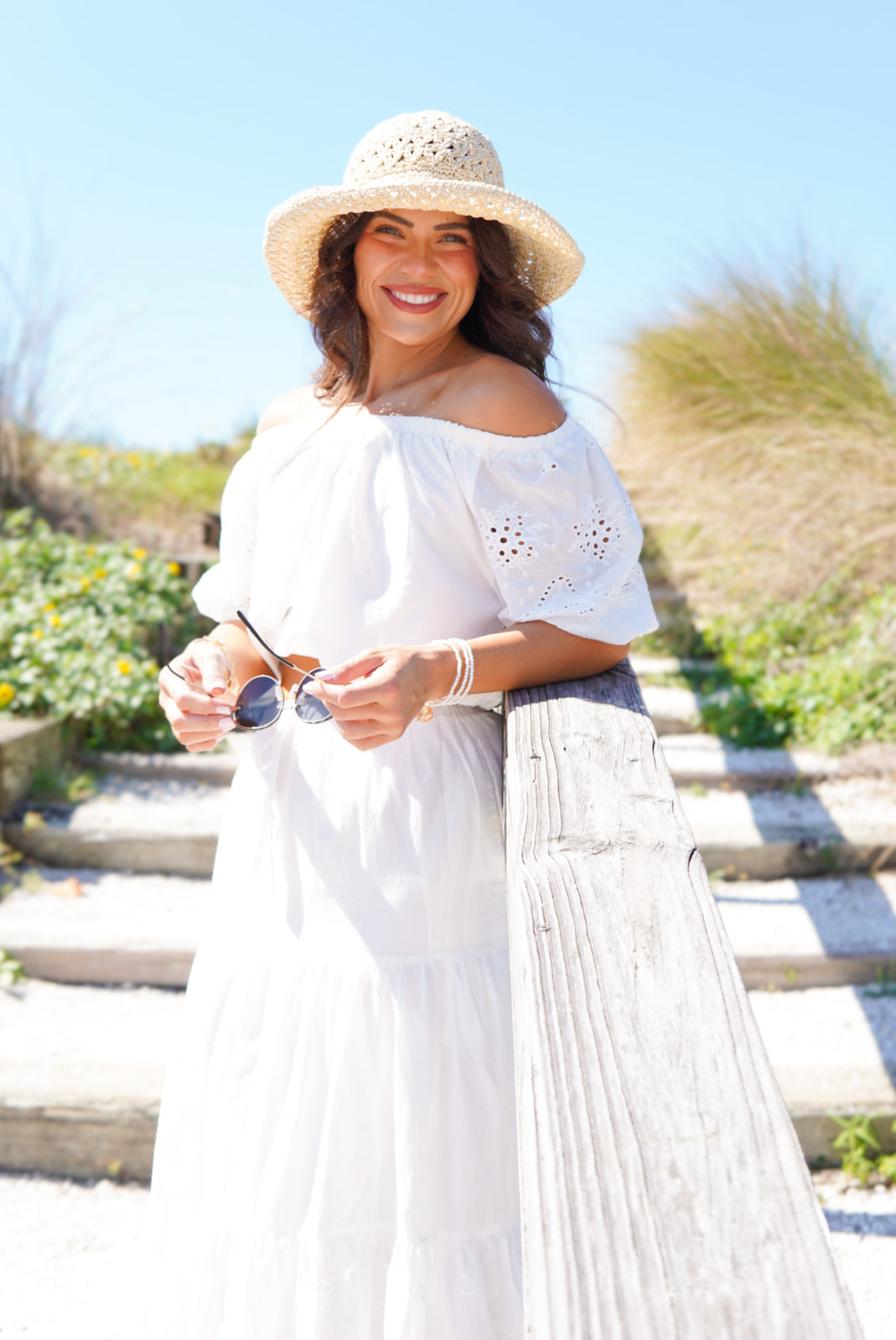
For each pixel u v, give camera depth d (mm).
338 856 1452
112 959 3189
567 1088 824
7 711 4273
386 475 1532
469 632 1551
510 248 1662
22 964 3217
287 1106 1407
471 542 1535
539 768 1302
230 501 1759
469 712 1575
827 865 3652
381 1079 1403
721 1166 742
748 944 3182
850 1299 642
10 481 7195
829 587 5293
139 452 8367
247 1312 1360
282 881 1479
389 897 1435
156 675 4629
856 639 5004
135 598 5172
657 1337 631
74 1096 2564
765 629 5316
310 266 1721
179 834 3756
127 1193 2525
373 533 1531
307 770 1505
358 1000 1409
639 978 933
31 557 5574
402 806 1462
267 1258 1366
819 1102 2549
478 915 1480
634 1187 732
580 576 1521
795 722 4520
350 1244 1374
